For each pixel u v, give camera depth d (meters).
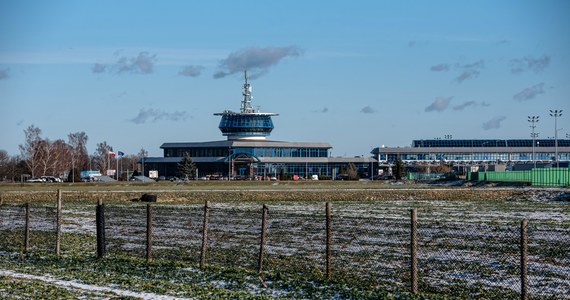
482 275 30.72
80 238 44.59
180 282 30.05
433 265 32.88
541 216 63.94
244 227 45.84
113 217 47.75
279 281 29.77
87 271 32.84
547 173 124.12
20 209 51.88
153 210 47.31
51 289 28.36
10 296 27.03
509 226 50.78
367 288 28.14
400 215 64.62
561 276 30.59
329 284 29.05
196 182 167.00
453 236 41.97
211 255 36.28
